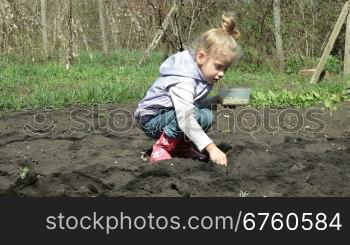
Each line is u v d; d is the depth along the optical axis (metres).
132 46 16.91
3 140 5.23
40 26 14.42
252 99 7.25
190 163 4.14
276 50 12.80
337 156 4.49
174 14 12.04
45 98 7.29
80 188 3.80
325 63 11.07
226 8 13.55
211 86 4.28
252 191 3.74
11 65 12.38
